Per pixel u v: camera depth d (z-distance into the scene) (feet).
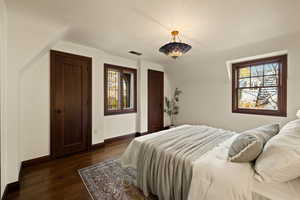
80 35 8.03
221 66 11.48
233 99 11.55
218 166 3.96
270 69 9.82
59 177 6.79
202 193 3.74
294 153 3.07
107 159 8.79
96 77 10.57
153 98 15.02
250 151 3.83
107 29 7.29
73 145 9.50
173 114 16.62
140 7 5.46
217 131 7.46
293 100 8.68
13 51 5.88
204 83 13.57
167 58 12.78
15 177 5.87
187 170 4.25
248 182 3.42
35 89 7.93
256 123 10.44
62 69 8.91
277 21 6.35
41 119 8.18
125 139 12.93
